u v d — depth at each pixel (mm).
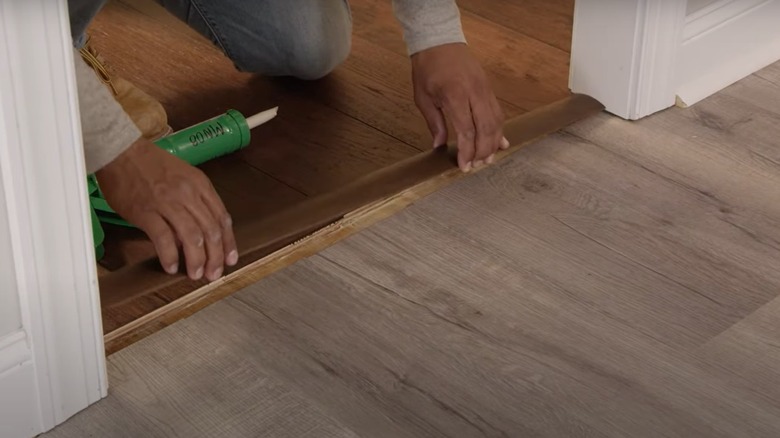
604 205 1708
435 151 1804
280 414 1313
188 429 1292
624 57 1873
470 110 1695
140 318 1462
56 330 1246
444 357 1404
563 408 1330
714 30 1960
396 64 2111
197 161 1764
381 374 1376
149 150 1436
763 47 2094
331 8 1944
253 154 1827
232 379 1365
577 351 1420
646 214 1690
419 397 1342
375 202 1693
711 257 1603
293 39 1913
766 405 1343
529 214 1682
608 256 1598
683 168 1804
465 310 1484
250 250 1566
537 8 2328
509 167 1790
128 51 2113
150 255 1592
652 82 1895
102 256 1585
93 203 1606
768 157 1837
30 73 1111
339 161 1816
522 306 1495
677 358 1412
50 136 1154
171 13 2027
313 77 2004
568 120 1898
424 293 1514
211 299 1502
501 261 1579
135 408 1322
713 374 1388
